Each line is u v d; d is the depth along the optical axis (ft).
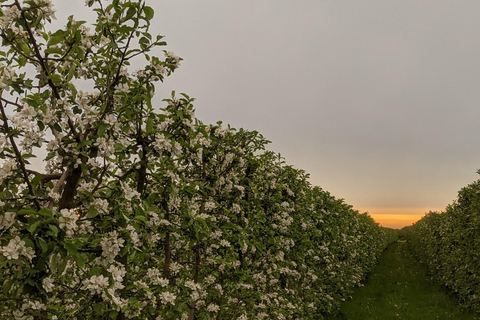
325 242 43.75
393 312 47.19
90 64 13.55
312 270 40.70
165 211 17.11
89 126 11.57
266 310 26.53
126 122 13.52
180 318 17.70
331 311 45.83
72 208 11.44
